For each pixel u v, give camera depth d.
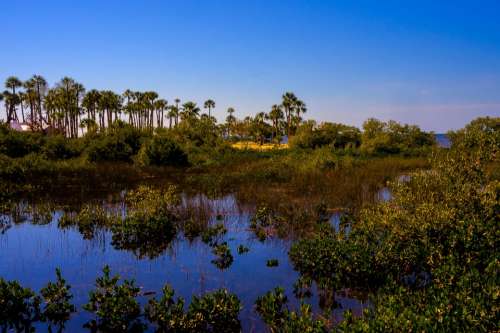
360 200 12.65
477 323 4.33
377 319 4.48
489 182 8.12
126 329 5.30
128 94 68.44
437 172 8.96
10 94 52.53
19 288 5.99
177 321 5.24
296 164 21.31
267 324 5.35
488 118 23.78
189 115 62.03
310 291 6.44
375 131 33.81
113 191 15.78
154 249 8.75
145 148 24.27
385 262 6.55
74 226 10.65
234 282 6.84
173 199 12.46
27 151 23.95
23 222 11.05
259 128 63.06
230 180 17.64
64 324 5.48
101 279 6.19
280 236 9.62
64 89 54.00
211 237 9.45
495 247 6.45
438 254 6.41
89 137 29.03
